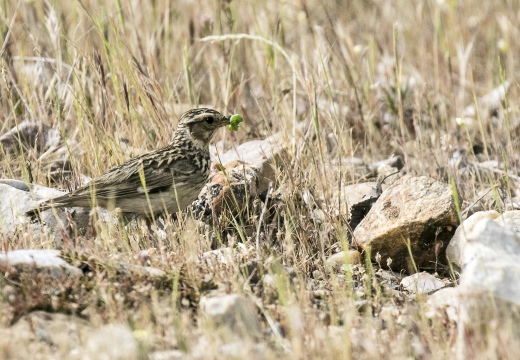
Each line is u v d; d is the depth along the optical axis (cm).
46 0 1634
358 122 1662
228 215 1265
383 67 1839
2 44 1642
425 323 909
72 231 1181
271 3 2036
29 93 1570
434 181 1227
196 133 1270
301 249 1161
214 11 1891
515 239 961
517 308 880
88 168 1402
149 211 1222
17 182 1284
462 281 928
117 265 995
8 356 819
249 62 1792
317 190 1321
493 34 1944
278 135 1483
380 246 1177
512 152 1470
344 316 938
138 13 1744
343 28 1891
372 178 1483
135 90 1553
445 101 1678
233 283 979
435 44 1728
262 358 841
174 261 1052
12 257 961
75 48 1526
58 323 893
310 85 1404
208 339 850
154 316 922
